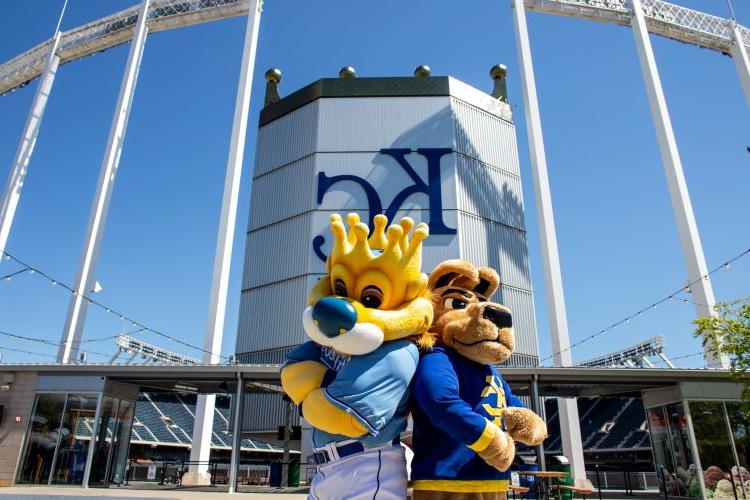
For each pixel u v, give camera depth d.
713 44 33.12
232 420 22.58
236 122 26.47
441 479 2.73
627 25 31.19
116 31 33.22
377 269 3.01
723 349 13.24
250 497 12.33
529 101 26.34
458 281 3.37
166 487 16.50
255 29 29.31
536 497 11.48
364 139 26.30
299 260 24.47
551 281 22.48
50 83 32.28
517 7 28.69
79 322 23.47
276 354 23.23
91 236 25.03
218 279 23.12
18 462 14.31
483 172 26.77
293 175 26.58
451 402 2.71
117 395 15.59
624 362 30.84
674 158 25.03
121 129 28.05
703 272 22.70
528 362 24.05
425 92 27.23
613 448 32.00
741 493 13.20
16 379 15.12
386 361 2.80
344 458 2.80
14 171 28.38
